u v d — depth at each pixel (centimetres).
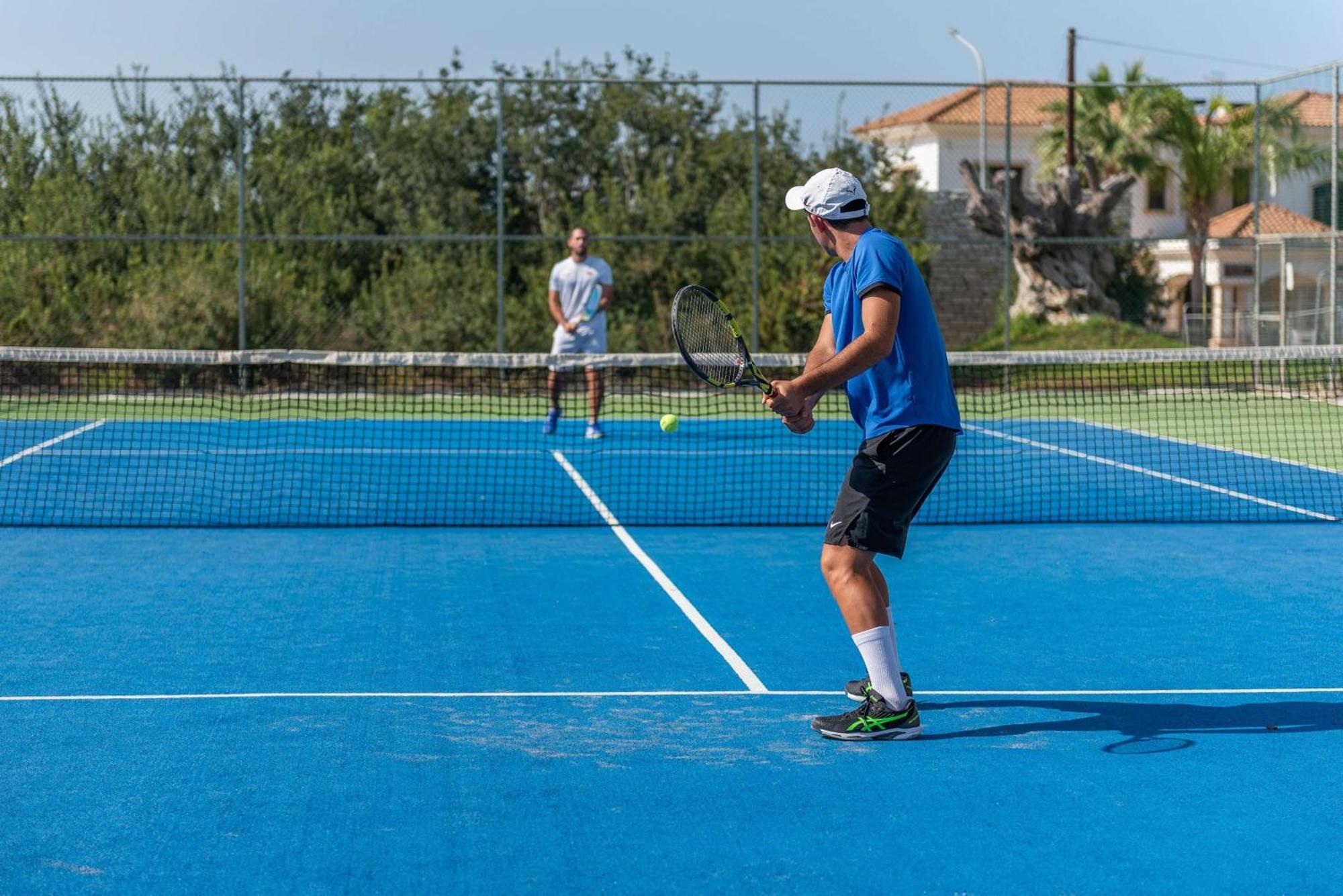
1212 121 3488
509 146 2269
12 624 726
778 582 856
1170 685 622
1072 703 591
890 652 540
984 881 405
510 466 1423
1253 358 1187
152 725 549
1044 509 1180
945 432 540
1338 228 2148
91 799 467
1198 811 462
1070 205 2541
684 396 2111
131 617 744
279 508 1151
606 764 507
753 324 2111
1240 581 865
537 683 617
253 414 1905
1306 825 450
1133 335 2394
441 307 2153
